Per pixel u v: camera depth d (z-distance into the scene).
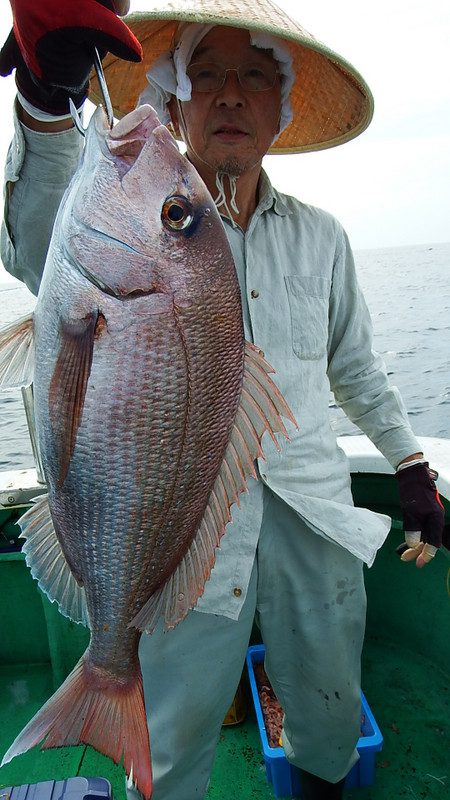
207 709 1.72
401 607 2.74
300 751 1.97
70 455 1.16
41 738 1.22
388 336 14.08
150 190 1.11
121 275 1.11
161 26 1.80
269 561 1.74
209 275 1.16
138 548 1.23
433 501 1.90
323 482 1.79
